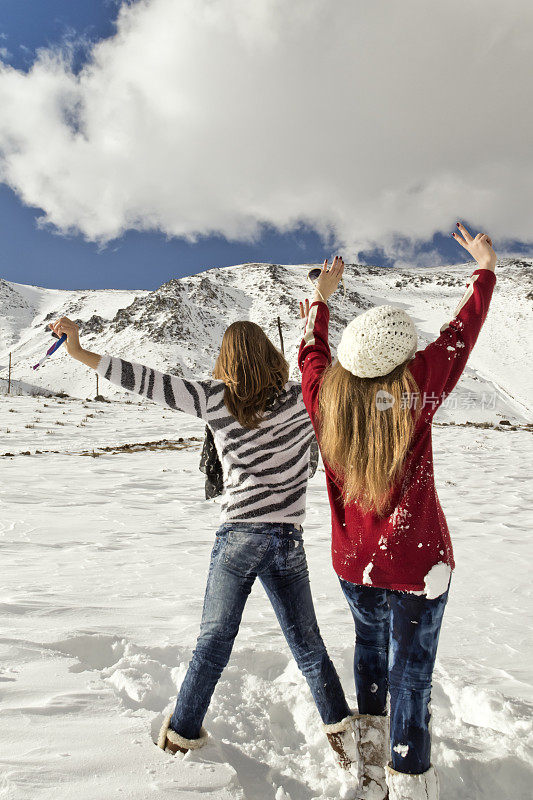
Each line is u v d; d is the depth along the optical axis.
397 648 1.90
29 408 27.95
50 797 1.73
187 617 3.83
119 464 14.63
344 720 2.17
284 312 137.88
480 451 18.70
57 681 2.61
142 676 2.77
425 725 1.87
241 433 2.18
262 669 3.14
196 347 116.38
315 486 11.60
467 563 6.30
